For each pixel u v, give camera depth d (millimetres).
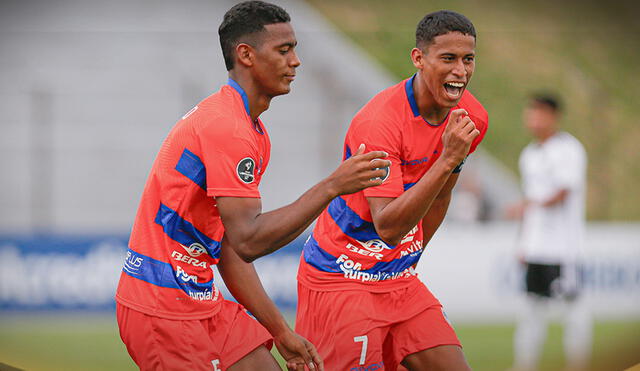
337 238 13883
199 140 11383
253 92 11805
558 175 25250
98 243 30047
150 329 12047
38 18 50062
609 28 63969
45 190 43656
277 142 45969
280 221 10508
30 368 24766
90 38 46969
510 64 58375
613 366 26062
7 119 44125
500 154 50906
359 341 13789
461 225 32906
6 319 29812
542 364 26469
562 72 58281
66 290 29938
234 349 12711
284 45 11562
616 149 53656
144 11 50812
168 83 46594
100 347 27656
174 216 11773
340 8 58531
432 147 13102
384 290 14016
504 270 31438
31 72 45625
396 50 55656
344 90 48312
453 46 12125
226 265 12961
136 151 44969
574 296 26047
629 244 31609
